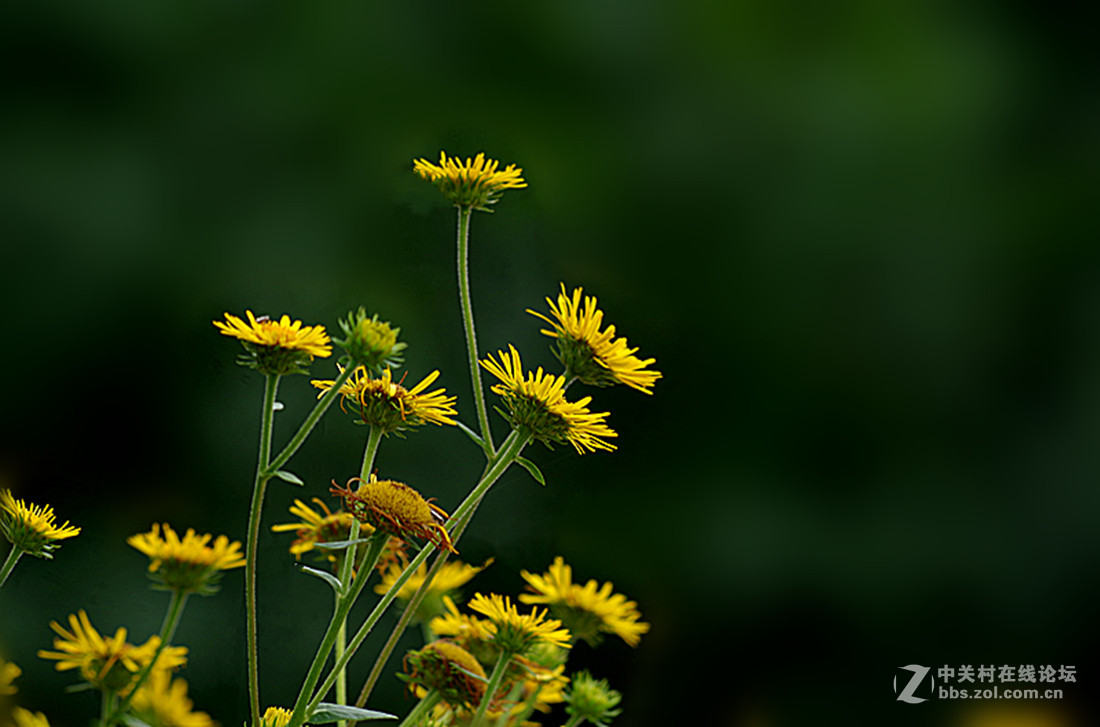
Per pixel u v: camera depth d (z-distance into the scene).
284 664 2.70
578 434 1.75
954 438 3.91
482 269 3.78
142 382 3.22
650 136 4.10
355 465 3.20
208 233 3.53
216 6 3.72
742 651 3.55
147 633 2.60
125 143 3.55
